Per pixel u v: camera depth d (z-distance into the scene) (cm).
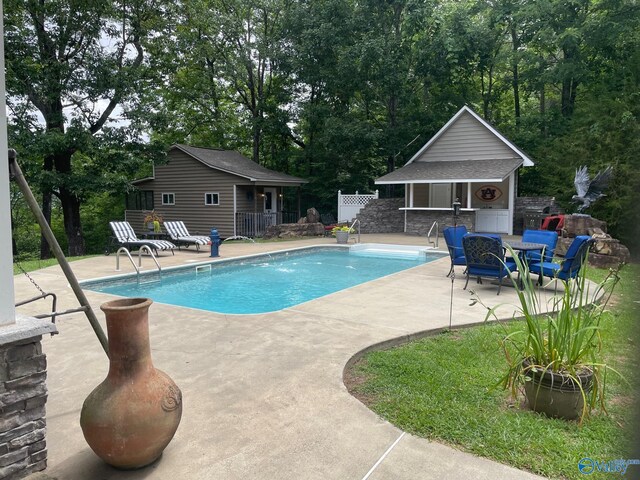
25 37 1419
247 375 374
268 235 1781
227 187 1931
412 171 1847
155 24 1695
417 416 304
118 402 232
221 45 2198
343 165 2336
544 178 1938
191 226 2048
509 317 560
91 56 1502
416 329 504
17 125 1419
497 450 265
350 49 1972
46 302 636
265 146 2664
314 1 2172
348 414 308
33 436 242
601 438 277
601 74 1986
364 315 570
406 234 1805
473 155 1866
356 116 2358
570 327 313
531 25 2059
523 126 2275
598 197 1203
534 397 313
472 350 445
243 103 2511
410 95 2169
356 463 253
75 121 1512
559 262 762
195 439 277
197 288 863
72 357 416
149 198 2166
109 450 232
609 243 955
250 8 2234
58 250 264
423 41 2088
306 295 802
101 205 2539
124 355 237
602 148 1522
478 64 2273
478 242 731
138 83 1623
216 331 498
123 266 1008
